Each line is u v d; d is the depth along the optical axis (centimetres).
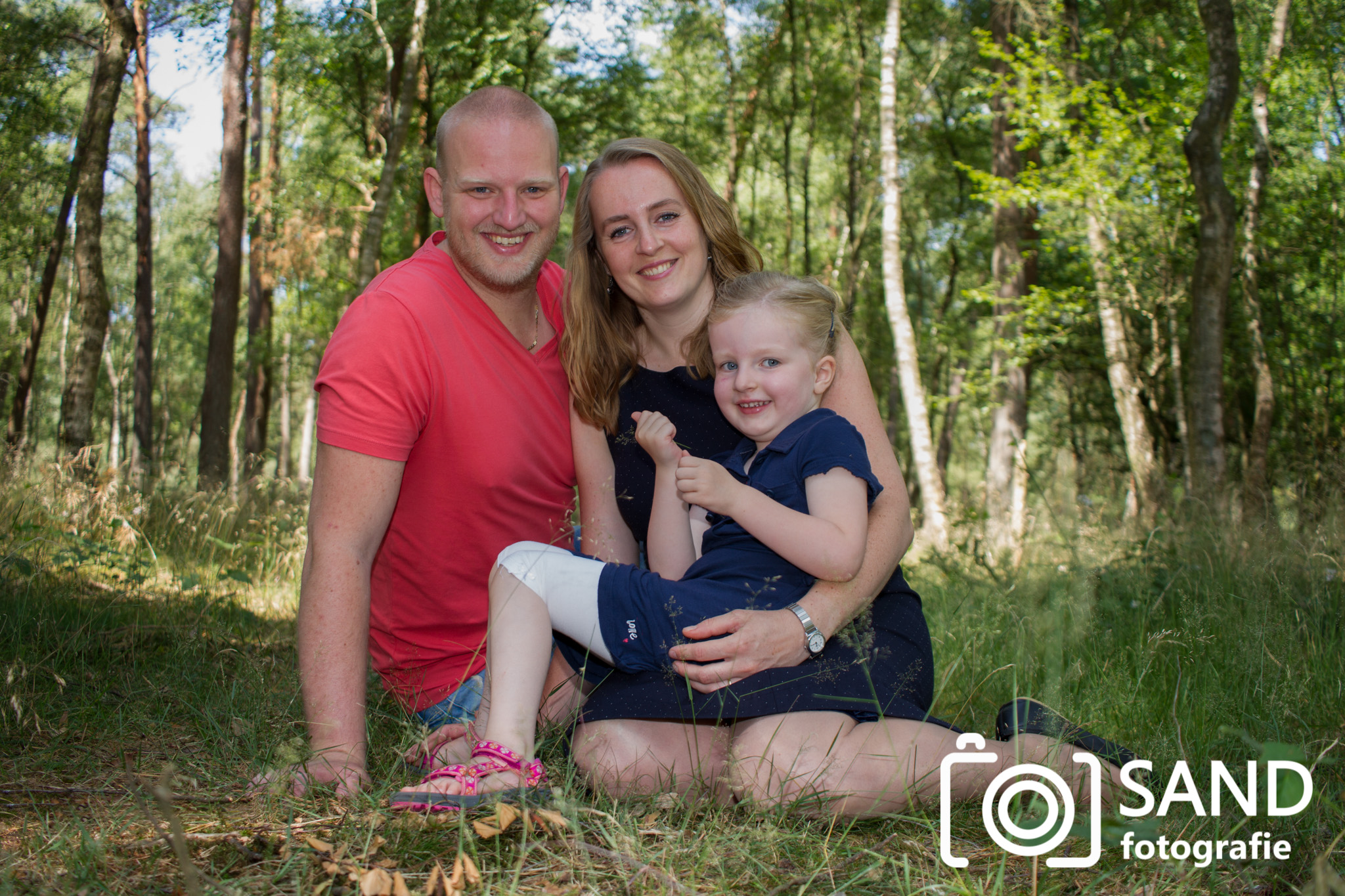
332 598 223
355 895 148
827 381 253
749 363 245
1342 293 1686
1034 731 209
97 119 1380
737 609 217
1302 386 1656
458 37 1684
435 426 245
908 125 2269
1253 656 281
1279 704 241
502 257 249
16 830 175
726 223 267
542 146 249
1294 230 1592
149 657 318
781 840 175
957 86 2197
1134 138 1341
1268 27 1574
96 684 282
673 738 207
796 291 247
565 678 240
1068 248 1591
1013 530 559
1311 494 610
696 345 265
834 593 219
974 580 467
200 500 709
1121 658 296
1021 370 1653
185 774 216
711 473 223
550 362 270
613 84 1941
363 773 211
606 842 173
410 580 260
